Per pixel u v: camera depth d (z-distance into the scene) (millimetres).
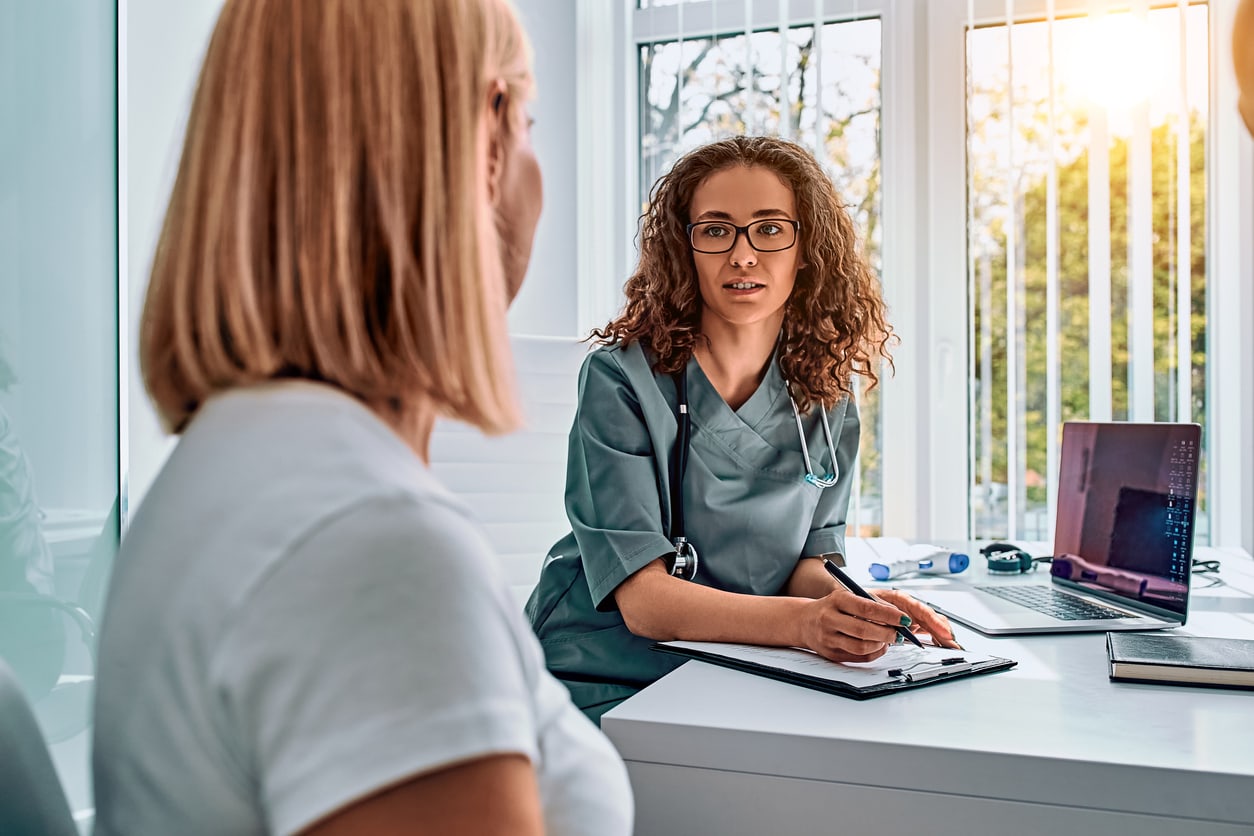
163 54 1562
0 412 1023
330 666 340
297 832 327
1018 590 1371
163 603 376
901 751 731
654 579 1112
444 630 353
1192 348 1978
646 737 797
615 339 1293
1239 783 664
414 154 432
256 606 352
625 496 1165
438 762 333
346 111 422
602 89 2354
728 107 2273
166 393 456
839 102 2201
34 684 1052
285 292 422
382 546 359
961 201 2166
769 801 765
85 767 1109
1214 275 1965
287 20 427
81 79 1136
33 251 1069
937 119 2174
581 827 473
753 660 949
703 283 1206
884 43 2182
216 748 360
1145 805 681
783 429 1257
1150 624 1129
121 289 1186
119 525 1172
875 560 1542
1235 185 1959
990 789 711
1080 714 803
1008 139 2051
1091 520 1355
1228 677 877
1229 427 1960
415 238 434
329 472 385
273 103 424
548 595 1238
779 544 1243
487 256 460
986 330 2088
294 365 433
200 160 431
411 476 401
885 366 2166
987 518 2094
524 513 1709
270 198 425
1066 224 2029
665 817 794
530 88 510
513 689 365
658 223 1256
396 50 430
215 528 380
